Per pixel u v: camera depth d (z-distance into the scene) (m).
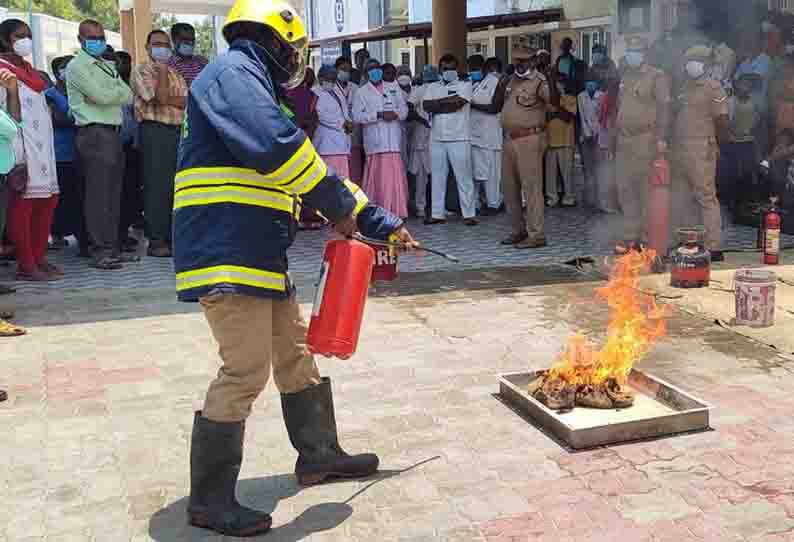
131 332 6.20
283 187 3.10
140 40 15.02
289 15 3.24
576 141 12.13
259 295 3.18
